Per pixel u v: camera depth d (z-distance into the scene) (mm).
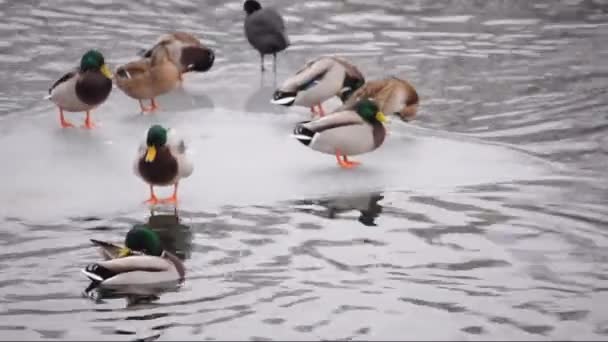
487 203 15438
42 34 23516
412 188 16000
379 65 21875
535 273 13242
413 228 14586
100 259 13562
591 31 23953
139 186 16016
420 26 24297
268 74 21531
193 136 18031
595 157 17531
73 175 16344
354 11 25188
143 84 18734
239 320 12008
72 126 18391
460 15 24984
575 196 15734
